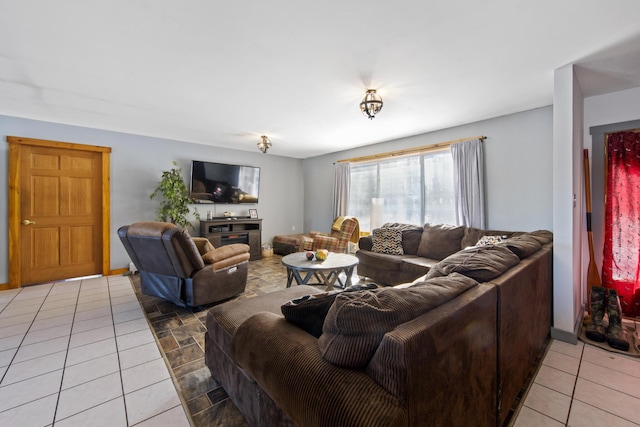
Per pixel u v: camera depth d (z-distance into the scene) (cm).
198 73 233
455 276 130
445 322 92
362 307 89
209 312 177
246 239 537
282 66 221
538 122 314
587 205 282
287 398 91
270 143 451
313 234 547
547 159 309
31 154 368
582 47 194
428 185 423
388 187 481
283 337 110
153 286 301
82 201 405
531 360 184
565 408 154
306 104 303
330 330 93
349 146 529
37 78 242
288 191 649
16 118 354
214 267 294
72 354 205
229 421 144
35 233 373
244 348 119
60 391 165
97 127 400
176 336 235
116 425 141
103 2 150
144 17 163
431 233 371
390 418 69
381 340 83
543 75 236
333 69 225
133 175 442
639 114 258
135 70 228
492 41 186
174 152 484
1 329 244
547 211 309
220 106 311
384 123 374
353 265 311
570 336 223
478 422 114
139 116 349
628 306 264
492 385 126
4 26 171
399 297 98
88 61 214
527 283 170
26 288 357
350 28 173
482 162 357
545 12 157
